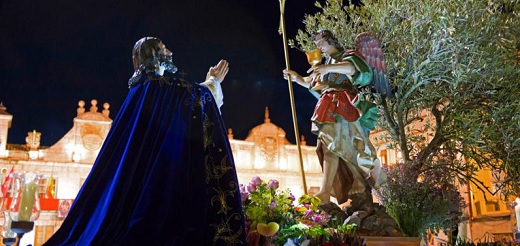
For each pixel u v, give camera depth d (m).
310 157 30.23
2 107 25.59
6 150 25.06
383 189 5.59
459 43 8.65
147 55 4.17
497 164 9.38
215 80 4.35
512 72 8.77
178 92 3.92
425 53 9.26
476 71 8.50
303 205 4.58
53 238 3.46
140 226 3.24
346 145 5.24
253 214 3.92
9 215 3.42
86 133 26.72
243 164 29.19
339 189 5.43
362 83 5.28
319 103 5.44
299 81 5.81
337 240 3.73
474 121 9.03
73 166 25.94
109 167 3.76
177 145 3.65
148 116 3.83
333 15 10.23
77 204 3.65
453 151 9.39
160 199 3.41
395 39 9.63
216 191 3.58
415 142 10.27
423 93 9.59
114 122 3.99
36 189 3.41
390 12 9.74
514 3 9.37
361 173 5.25
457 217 6.96
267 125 30.14
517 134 8.87
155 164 3.50
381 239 4.57
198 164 3.61
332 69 5.10
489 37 8.73
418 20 9.19
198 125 3.78
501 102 9.05
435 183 6.12
